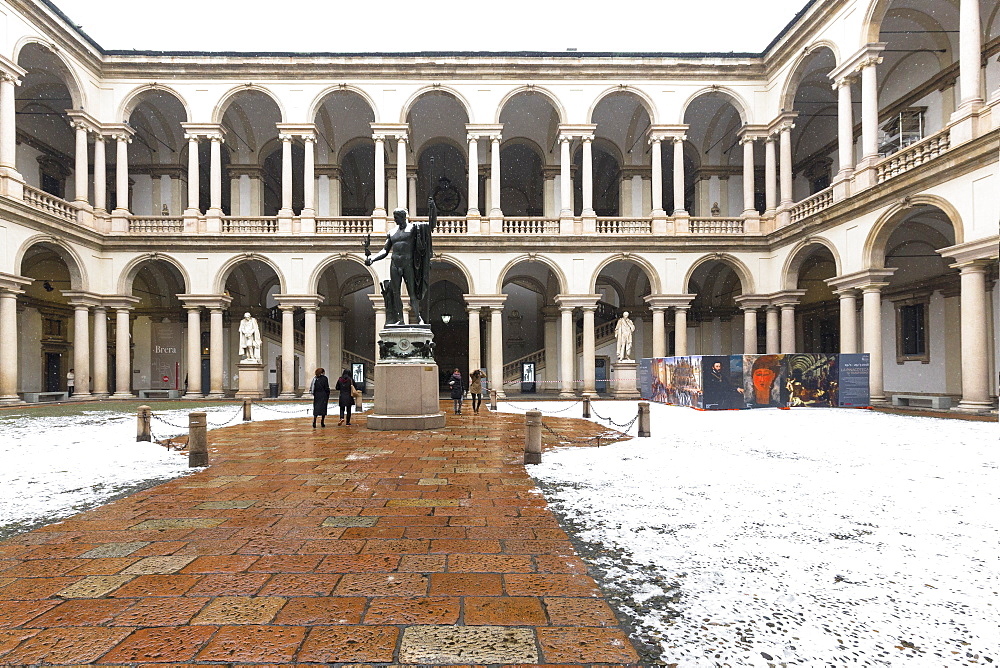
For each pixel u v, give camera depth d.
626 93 27.94
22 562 4.73
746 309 27.66
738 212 31.98
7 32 21.80
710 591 4.16
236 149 31.23
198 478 7.97
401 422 13.48
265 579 4.39
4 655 3.28
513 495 6.96
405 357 13.87
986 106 16.09
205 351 32.88
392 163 31.88
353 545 5.16
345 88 27.59
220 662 3.22
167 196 31.66
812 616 3.75
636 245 27.52
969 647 3.34
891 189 18.97
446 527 5.69
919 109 22.84
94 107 26.64
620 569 4.59
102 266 26.75
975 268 16.39
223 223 27.72
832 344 30.22
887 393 26.30
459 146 32.62
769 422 15.31
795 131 31.58
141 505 6.51
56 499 6.80
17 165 27.62
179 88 27.34
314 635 3.53
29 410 20.31
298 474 8.22
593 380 27.78
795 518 5.95
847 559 4.76
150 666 3.18
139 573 4.50
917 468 8.60
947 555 4.87
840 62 22.19
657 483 7.58
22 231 22.14
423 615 3.80
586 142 27.83
